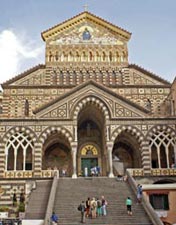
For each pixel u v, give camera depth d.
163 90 54.91
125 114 45.66
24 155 43.34
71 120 45.06
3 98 53.31
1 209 36.06
